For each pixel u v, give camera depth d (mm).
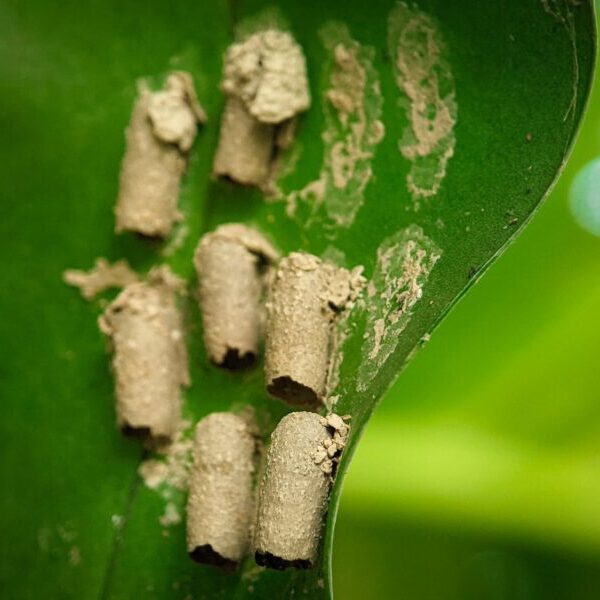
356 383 232
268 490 227
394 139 239
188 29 245
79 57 246
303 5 242
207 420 239
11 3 245
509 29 232
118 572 240
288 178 243
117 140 245
